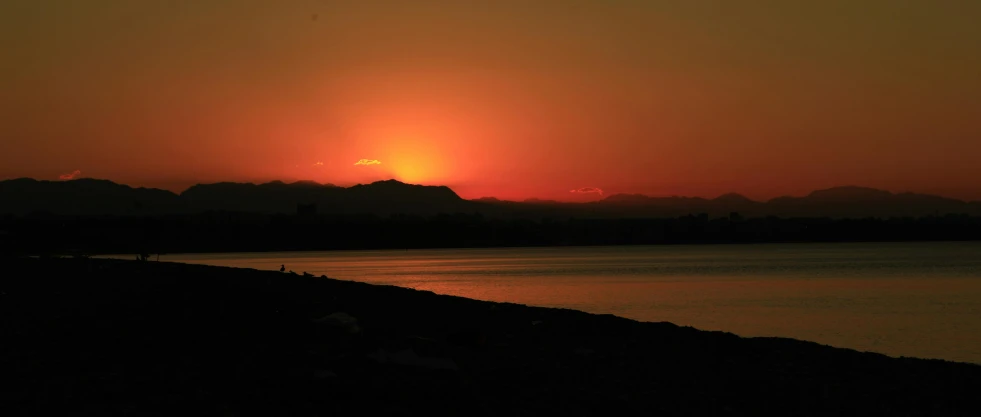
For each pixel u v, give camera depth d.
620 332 17.66
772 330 38.09
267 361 12.81
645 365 14.12
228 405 10.20
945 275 95.38
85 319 16.81
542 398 11.45
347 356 13.30
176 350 13.61
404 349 13.98
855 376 13.85
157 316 17.34
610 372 13.41
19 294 21.84
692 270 115.88
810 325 40.41
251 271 30.61
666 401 11.73
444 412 10.41
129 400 10.27
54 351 13.30
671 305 53.00
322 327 16.03
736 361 14.83
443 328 17.45
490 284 81.94
